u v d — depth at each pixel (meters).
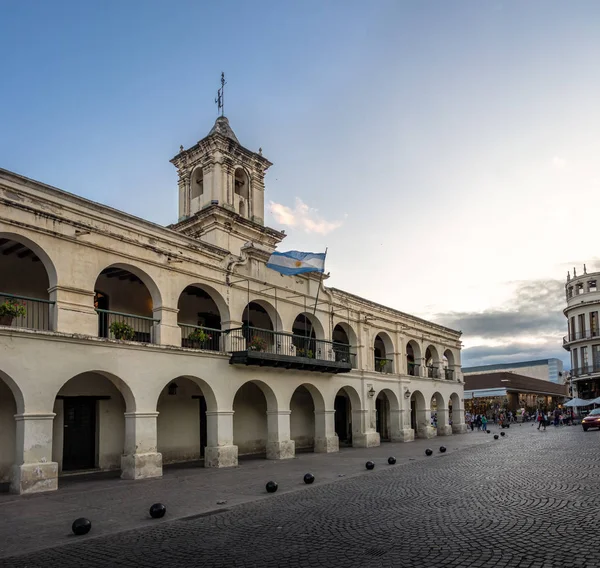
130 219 16.88
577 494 10.63
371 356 27.95
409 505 10.27
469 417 41.88
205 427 22.00
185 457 20.83
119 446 18.55
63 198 15.16
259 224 25.23
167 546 7.85
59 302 14.64
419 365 32.78
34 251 14.77
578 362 54.75
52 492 13.03
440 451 21.56
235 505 10.97
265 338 25.08
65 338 14.27
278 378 21.17
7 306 13.59
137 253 16.91
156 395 16.48
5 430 15.45
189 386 21.50
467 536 7.69
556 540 7.29
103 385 18.41
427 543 7.41
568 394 70.62
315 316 24.31
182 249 18.45
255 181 26.14
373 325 28.55
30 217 14.27
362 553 7.07
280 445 20.64
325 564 6.65
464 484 12.64
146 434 15.98
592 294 54.09
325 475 15.36
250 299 20.88
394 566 6.45
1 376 13.23
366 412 26.30
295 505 10.78
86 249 15.52
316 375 23.30
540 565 6.26
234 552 7.39
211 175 24.33
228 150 25.05
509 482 12.57
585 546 6.95
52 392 13.86
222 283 19.73
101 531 8.94
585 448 20.42
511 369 84.62
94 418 18.19
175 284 18.02
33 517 10.14
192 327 20.44
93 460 17.92
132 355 15.97
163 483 14.38
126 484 14.33
